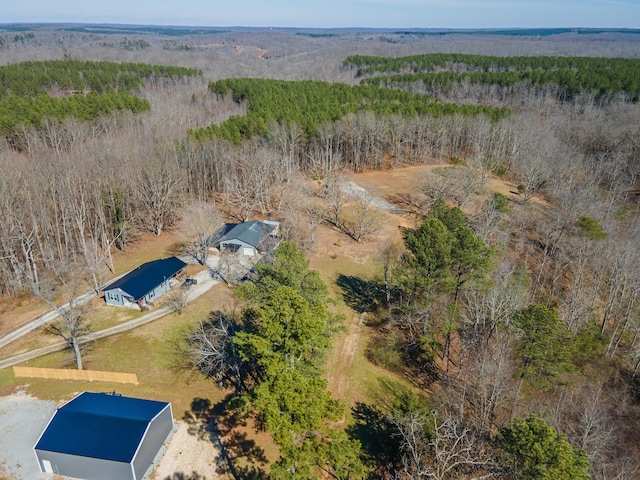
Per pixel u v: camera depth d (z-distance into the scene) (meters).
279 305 31.08
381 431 37.12
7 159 59.88
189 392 38.38
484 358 36.62
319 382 28.39
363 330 49.81
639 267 51.59
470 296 45.47
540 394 39.62
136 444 30.08
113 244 63.94
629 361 45.31
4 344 43.75
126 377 38.72
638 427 37.56
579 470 22.95
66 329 46.00
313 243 64.00
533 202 74.88
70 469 30.25
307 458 25.20
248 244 60.50
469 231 44.66
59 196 59.50
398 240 68.00
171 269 53.97
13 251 52.34
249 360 34.44
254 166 74.19
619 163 79.62
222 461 32.62
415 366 44.97
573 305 45.56
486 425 33.81
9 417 35.19
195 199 76.81
